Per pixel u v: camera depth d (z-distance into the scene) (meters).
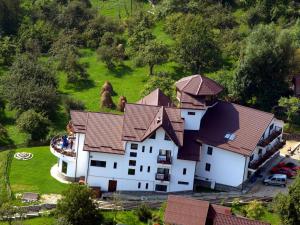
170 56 175.12
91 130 120.12
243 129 121.00
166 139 117.44
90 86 168.62
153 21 194.25
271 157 127.00
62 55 176.62
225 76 157.75
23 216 111.25
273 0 193.62
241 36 183.75
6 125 150.50
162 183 119.50
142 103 130.38
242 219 104.19
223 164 120.44
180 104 122.19
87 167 119.50
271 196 117.69
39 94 153.00
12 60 180.25
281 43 153.50
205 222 105.00
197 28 171.12
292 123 146.12
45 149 136.00
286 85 153.88
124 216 112.12
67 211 107.94
